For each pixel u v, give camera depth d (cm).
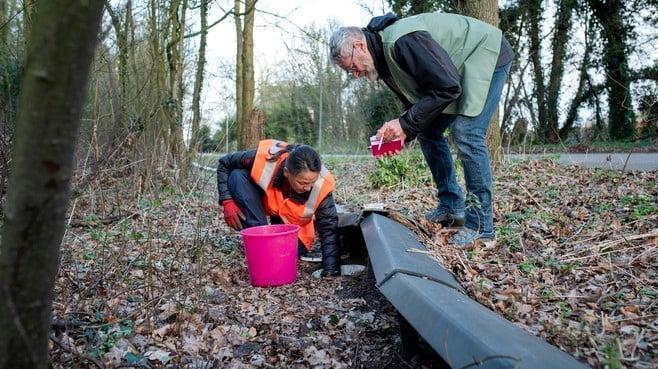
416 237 361
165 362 256
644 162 892
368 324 301
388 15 349
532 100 1842
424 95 346
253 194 416
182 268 385
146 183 616
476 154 353
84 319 292
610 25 1764
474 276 311
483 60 343
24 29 378
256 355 271
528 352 165
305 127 2152
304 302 342
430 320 192
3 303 118
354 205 603
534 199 490
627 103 1750
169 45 744
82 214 512
